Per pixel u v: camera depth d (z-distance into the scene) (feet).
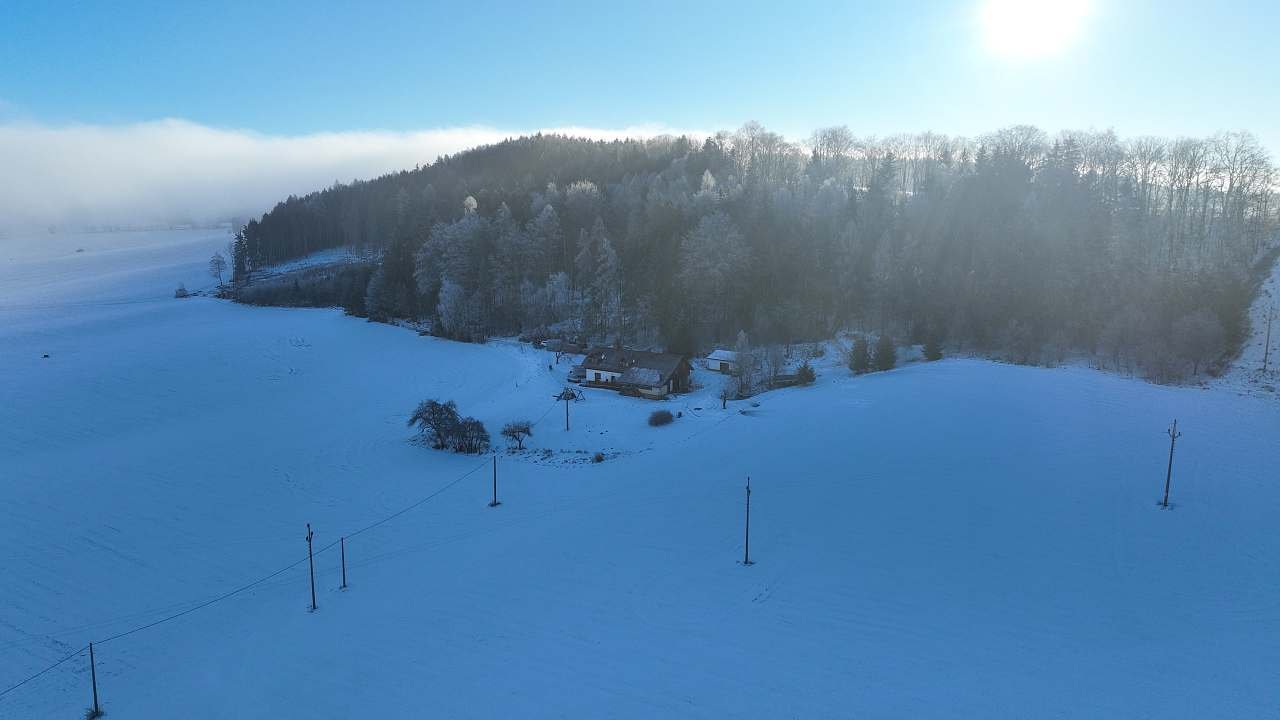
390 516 174.09
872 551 130.21
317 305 513.04
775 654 100.99
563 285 390.01
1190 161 366.02
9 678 117.80
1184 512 136.87
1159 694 86.38
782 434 199.52
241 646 119.75
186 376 310.45
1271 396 209.67
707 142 627.05
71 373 311.88
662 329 342.44
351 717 96.02
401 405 271.90
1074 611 107.45
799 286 357.41
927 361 280.92
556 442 223.92
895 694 89.92
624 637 108.58
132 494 189.88
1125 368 258.37
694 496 163.43
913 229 369.09
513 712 92.58
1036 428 182.29
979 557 125.18
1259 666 90.63
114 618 135.03
